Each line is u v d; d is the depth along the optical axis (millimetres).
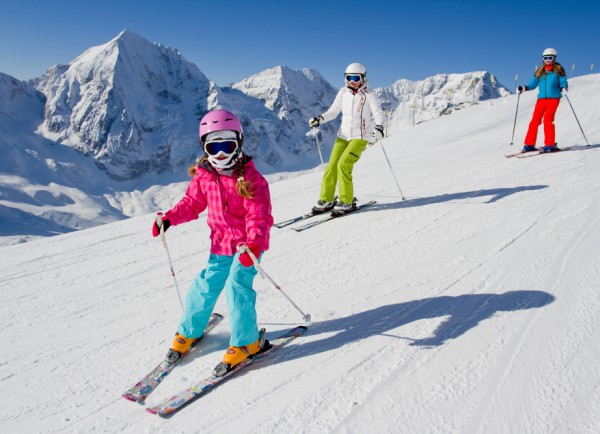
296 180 9938
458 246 4242
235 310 2703
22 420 2402
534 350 2475
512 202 5445
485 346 2586
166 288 4195
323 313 3297
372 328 2988
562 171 6773
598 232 4059
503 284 3344
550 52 8273
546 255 3730
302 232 5406
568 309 2844
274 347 2889
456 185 6824
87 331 3418
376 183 7914
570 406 2021
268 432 2127
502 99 26734
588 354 2363
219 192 2789
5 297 4262
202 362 2850
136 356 2990
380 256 4285
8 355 3127
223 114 2666
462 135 15953
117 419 2355
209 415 2311
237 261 2748
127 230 6609
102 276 4656
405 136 18656
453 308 3100
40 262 5293
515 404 2088
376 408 2191
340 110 6016
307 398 2342
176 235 6004
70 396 2598
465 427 1993
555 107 8359
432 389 2275
